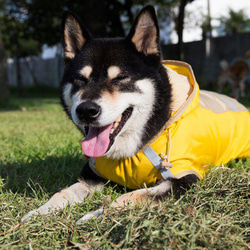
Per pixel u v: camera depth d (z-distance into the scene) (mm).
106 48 528
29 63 6305
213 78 3385
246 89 3021
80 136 1079
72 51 583
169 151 498
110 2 3160
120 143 516
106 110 475
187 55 3426
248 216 423
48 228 417
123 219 406
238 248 355
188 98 528
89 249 376
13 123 1543
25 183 612
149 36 527
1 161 772
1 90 2660
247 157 687
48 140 996
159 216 405
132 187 549
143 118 509
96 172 565
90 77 514
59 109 2381
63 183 619
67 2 2969
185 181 498
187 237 371
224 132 602
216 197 480
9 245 382
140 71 516
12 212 473
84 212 469
